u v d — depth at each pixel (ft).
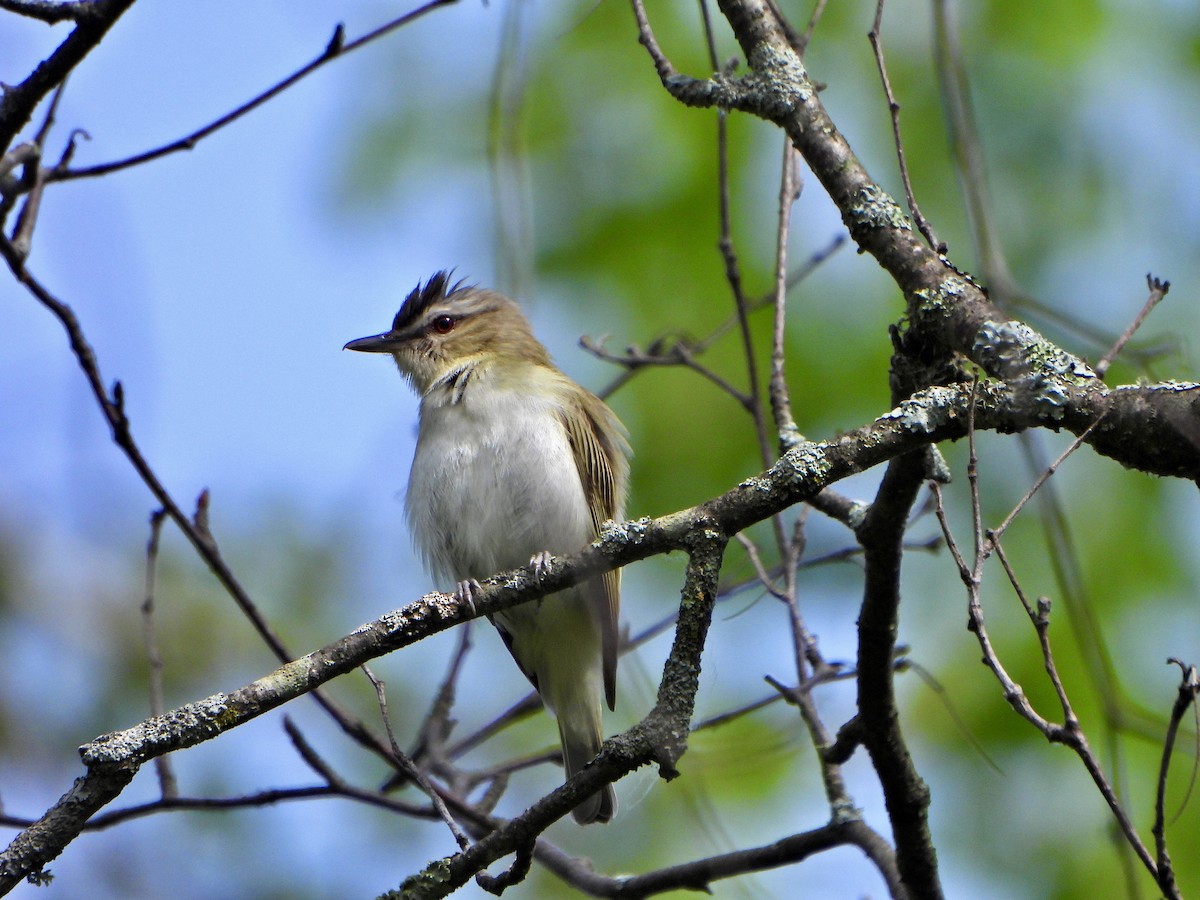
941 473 22.21
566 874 30.42
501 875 20.88
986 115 40.32
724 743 36.40
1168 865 18.79
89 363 27.61
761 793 36.52
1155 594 36.04
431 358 39.06
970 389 19.66
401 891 20.52
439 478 34.78
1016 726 35.27
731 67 24.61
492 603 22.11
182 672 44.24
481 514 34.27
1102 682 29.30
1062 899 33.76
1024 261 39.01
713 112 40.68
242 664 44.83
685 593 20.44
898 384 21.71
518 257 33.42
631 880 29.60
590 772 19.75
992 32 40.93
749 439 38.75
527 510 33.96
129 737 20.42
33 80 24.06
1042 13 40.81
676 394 39.45
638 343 39.60
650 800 37.76
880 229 22.02
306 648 44.60
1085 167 39.78
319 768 29.71
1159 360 28.45
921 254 21.56
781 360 27.53
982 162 31.55
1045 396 19.03
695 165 40.47
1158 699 34.65
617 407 39.81
